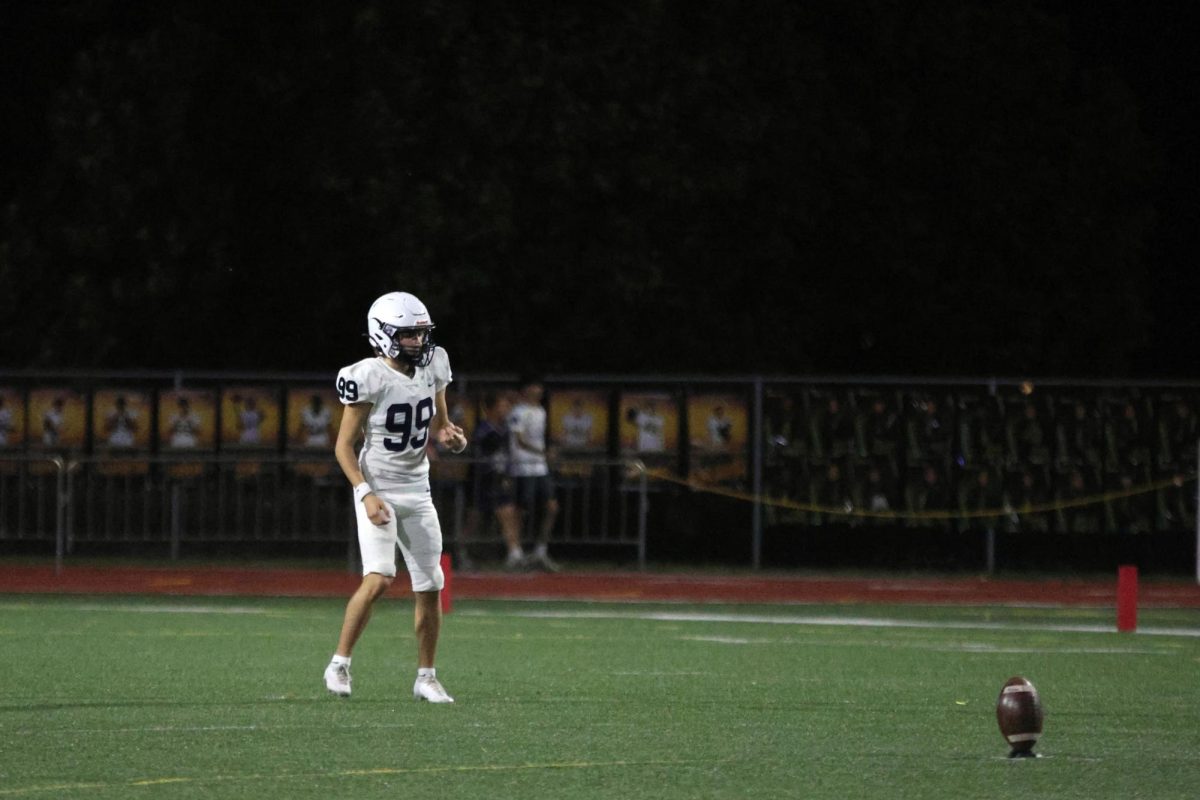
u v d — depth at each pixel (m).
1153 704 39.41
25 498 81.06
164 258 93.06
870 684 42.78
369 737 32.69
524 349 95.12
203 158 94.50
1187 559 80.44
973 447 80.00
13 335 95.06
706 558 82.44
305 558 81.50
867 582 77.62
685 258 96.81
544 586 73.62
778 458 80.12
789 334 101.94
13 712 35.94
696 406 80.12
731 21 96.94
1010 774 29.36
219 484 80.88
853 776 29.03
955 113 104.25
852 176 102.62
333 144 91.69
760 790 27.72
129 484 80.88
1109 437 79.75
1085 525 79.94
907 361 108.19
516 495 78.31
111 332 93.88
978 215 104.56
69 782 27.92
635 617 62.19
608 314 95.38
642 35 92.50
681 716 36.22
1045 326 106.06
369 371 36.81
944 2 102.81
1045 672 46.00
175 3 94.25
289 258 96.00
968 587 75.31
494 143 91.00
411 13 90.44
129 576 76.25
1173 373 114.94
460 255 91.69
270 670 44.16
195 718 35.09
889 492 80.19
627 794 27.30
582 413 80.38
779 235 99.62
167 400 81.00
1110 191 108.56
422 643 38.16
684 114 94.75
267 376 80.69
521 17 93.06
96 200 92.81
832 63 103.19
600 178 92.81
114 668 44.38
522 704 37.88
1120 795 27.55
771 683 42.75
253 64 93.94
